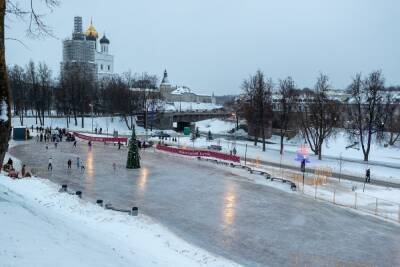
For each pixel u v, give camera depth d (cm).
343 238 2675
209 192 3969
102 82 16388
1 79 844
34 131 10238
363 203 3694
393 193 4209
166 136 10375
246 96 9362
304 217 3150
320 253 2392
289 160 6538
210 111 15888
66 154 6531
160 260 1792
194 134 9762
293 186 4147
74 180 4412
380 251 2458
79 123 11862
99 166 5431
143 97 12800
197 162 6016
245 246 2472
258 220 3034
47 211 1964
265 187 4250
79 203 2956
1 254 799
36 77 12131
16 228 1008
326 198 3834
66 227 1468
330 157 6988
